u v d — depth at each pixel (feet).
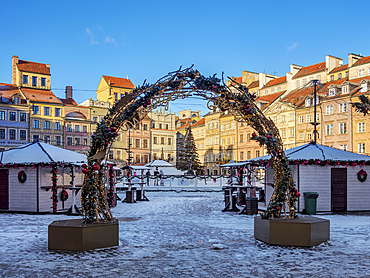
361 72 178.40
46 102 206.49
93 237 27.68
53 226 27.63
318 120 181.16
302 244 28.63
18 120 197.67
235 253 26.66
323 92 185.88
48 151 54.70
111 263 23.89
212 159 260.42
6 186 53.78
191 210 56.13
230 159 237.25
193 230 36.58
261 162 57.72
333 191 54.13
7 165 52.11
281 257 25.45
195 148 218.79
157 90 30.07
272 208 30.89
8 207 53.42
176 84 30.73
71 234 27.35
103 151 30.30
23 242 30.35
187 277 20.95
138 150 245.04
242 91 31.30
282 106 201.46
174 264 23.65
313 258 25.14
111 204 60.08
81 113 219.61
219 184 119.65
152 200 76.28
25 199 52.54
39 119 204.13
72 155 57.16
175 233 34.83
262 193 73.67
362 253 26.55
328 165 53.62
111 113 31.01
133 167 80.12
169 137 260.42
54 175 51.55
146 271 22.08
